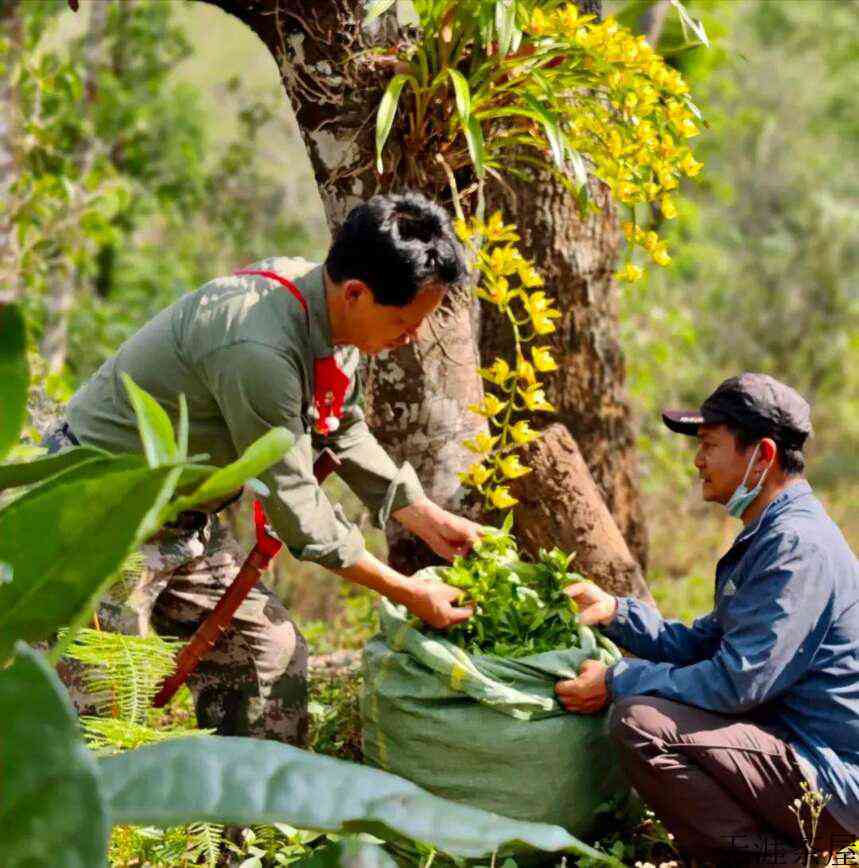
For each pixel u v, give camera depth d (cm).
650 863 313
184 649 303
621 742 303
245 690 323
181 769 143
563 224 450
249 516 629
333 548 288
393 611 321
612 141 346
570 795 309
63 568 134
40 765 117
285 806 141
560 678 312
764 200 1304
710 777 300
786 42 1595
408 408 362
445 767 307
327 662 460
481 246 380
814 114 1495
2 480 153
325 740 371
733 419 307
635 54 333
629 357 840
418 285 274
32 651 120
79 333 859
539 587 329
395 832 141
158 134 1005
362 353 367
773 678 295
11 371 144
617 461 483
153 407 138
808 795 289
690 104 347
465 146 353
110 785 141
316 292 283
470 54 341
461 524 333
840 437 1091
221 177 1000
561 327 461
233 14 357
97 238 760
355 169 354
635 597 392
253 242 998
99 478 129
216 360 277
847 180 1427
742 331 1147
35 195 655
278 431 135
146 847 281
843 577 302
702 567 761
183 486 147
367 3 346
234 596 303
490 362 464
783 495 309
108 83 936
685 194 1180
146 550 305
